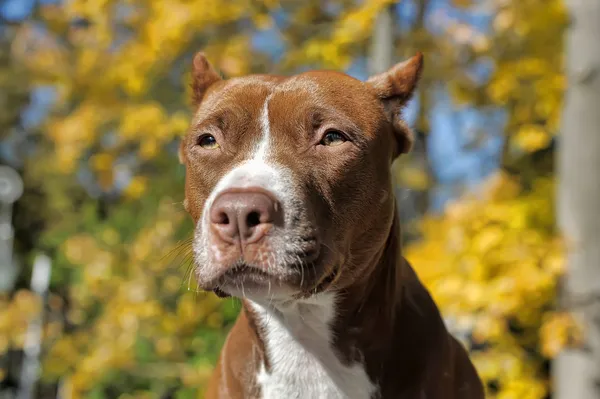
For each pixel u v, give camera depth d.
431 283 1.17
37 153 2.85
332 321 0.63
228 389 0.66
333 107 0.61
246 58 1.36
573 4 1.24
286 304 0.62
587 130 1.19
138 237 1.48
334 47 1.23
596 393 1.14
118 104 1.47
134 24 1.45
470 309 1.12
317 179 0.59
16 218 2.82
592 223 1.16
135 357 1.42
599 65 1.19
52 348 1.59
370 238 0.62
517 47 1.40
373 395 0.63
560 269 1.11
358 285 0.62
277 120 0.60
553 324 1.11
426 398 0.63
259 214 0.54
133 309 1.38
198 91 0.73
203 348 1.40
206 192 0.61
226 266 0.55
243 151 0.60
